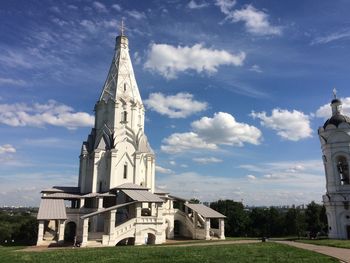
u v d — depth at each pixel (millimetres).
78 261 26250
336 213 54594
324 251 31000
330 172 56719
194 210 62438
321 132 59125
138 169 63938
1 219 140750
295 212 93812
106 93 68188
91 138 67125
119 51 71375
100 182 62469
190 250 34062
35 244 52938
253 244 41750
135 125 67375
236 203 95875
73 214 58281
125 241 50656
